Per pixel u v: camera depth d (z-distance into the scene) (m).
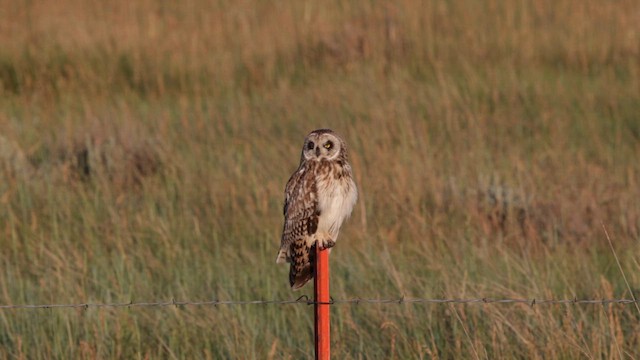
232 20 29.27
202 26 28.59
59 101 21.56
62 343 9.87
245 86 22.86
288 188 9.46
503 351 9.16
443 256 11.78
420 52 24.64
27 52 24.66
